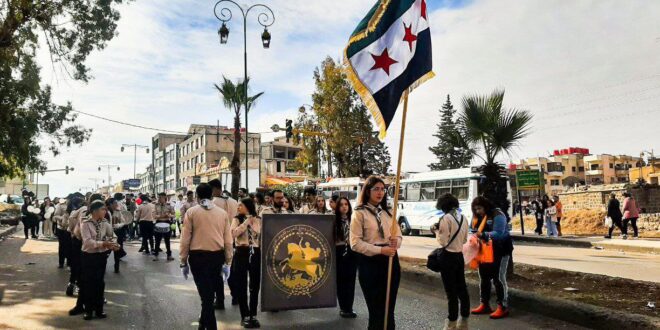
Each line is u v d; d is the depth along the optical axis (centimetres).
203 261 596
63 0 1784
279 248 701
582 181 10562
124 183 7950
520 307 739
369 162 6031
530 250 1748
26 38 1808
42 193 8262
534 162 11012
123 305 827
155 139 10606
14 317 741
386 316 471
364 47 551
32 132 1986
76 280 928
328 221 734
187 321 716
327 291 721
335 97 3803
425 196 2597
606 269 1199
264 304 684
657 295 738
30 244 2016
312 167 4034
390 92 548
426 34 580
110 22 1920
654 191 3372
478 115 1020
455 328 626
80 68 1922
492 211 721
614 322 604
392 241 475
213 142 7362
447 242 628
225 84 2486
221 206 897
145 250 1633
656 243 1759
